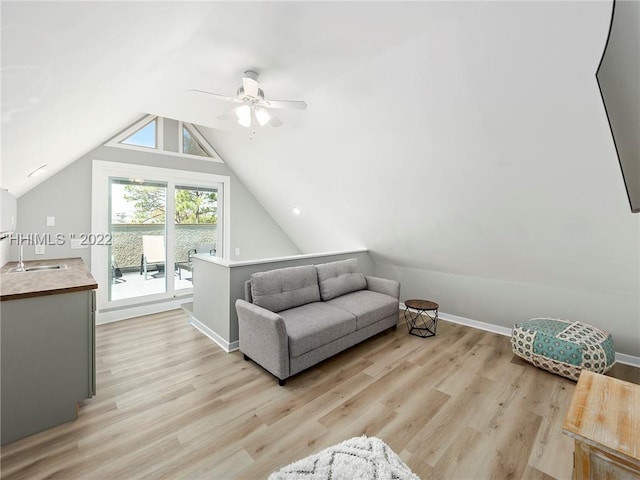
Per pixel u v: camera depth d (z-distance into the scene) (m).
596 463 0.97
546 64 1.61
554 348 2.41
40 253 3.21
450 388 2.25
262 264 3.13
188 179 4.40
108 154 3.62
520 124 1.95
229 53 1.95
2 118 1.07
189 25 1.50
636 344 2.68
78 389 1.84
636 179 0.84
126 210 3.82
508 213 2.62
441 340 3.22
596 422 1.03
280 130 3.24
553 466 1.53
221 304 2.97
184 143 4.35
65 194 3.34
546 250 2.75
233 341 2.87
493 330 3.54
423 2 1.50
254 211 5.23
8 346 1.63
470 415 1.93
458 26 1.63
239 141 3.96
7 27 0.63
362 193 3.48
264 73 2.21
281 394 2.14
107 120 2.41
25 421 1.68
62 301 1.78
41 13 0.65
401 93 2.18
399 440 1.71
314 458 1.09
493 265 3.32
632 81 0.70
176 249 4.30
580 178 2.04
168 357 2.70
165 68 2.05
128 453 1.57
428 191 2.90
